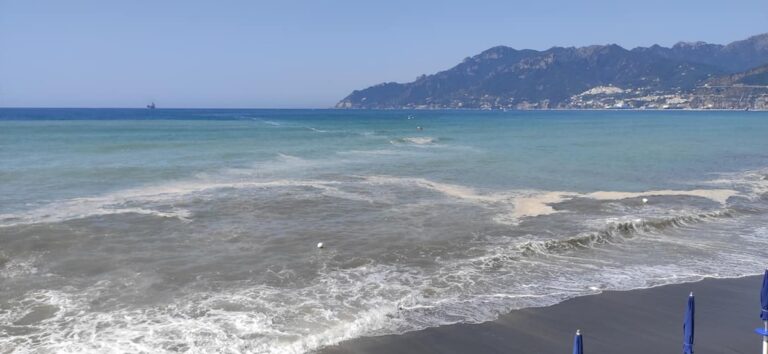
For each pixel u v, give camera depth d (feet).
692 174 91.50
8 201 61.41
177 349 27.45
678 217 57.62
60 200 62.59
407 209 60.95
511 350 28.37
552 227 53.31
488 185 77.77
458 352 28.04
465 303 34.32
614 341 29.58
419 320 31.68
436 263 42.04
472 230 51.88
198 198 65.26
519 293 36.22
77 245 44.80
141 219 54.08
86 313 31.65
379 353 27.63
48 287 35.63
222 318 31.24
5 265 39.63
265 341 28.48
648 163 105.50
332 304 33.58
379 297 34.86
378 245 46.50
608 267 41.98
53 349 27.17
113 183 74.59
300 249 45.03
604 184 79.87
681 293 36.73
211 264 40.78
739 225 56.24
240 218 55.42
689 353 22.43
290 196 67.51
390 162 103.71
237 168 92.22
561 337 30.01
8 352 26.76
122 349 27.32
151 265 40.24
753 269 41.96
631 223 53.78
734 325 31.86
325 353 27.48
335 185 76.18
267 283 37.04
